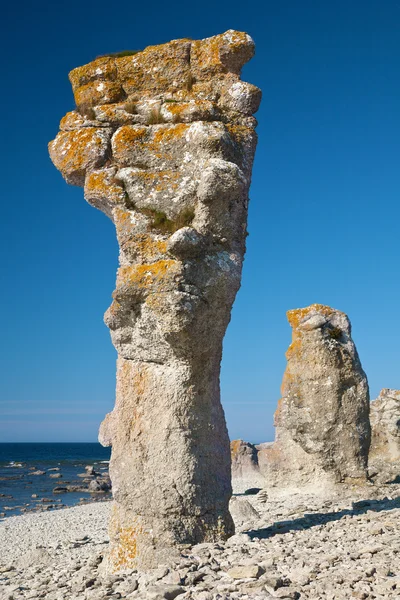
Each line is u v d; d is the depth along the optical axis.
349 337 18.08
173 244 9.47
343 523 11.23
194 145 10.16
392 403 25.70
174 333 9.52
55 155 10.97
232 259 10.01
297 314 18.44
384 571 7.15
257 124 11.02
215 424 10.12
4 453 144.12
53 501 43.66
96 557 10.66
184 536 9.36
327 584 6.87
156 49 11.01
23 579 10.29
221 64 10.83
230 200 9.98
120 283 9.84
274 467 18.97
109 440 10.36
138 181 10.24
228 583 7.25
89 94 11.02
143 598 7.22
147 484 9.54
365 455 17.61
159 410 9.79
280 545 9.23
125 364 10.27
